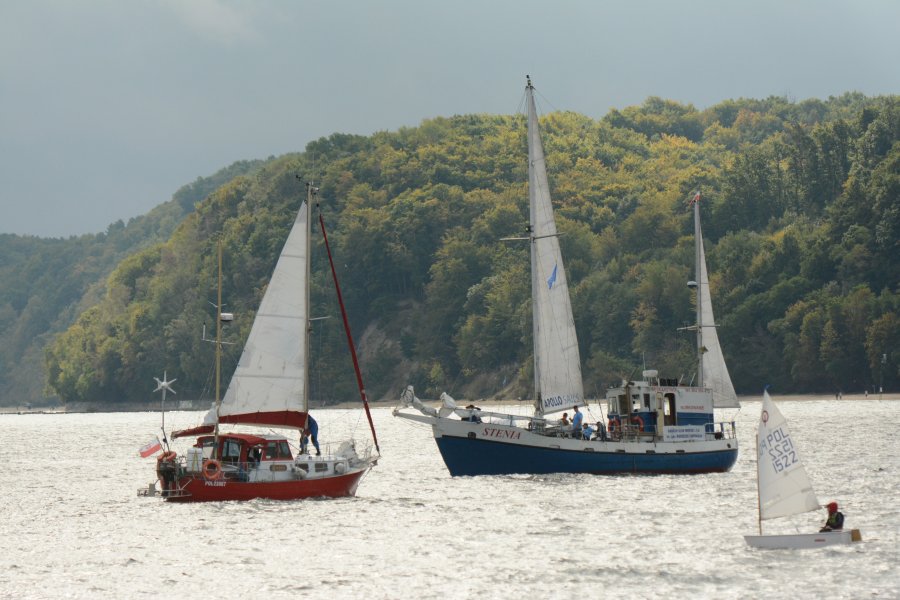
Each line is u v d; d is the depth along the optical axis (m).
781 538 199.12
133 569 198.62
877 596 165.25
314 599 173.25
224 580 187.62
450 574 186.75
